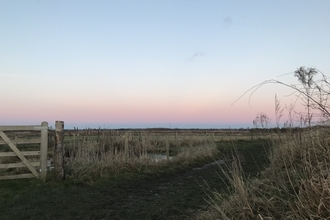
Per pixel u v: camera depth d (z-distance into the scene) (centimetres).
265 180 549
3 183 827
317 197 368
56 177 888
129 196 770
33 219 558
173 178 1077
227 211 456
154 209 625
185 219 541
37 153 896
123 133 1513
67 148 1280
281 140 548
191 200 688
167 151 1386
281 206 423
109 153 1172
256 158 1322
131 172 1098
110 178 974
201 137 2127
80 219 564
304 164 447
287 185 481
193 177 1084
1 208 618
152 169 1175
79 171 948
